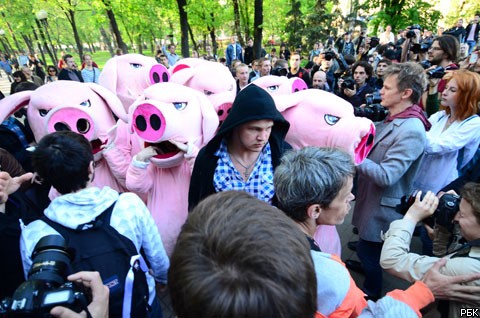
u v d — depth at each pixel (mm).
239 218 692
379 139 2268
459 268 1363
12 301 974
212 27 18859
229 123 1822
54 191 2295
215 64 3473
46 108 2564
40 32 20719
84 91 2709
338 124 2199
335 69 6684
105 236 1411
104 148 2627
